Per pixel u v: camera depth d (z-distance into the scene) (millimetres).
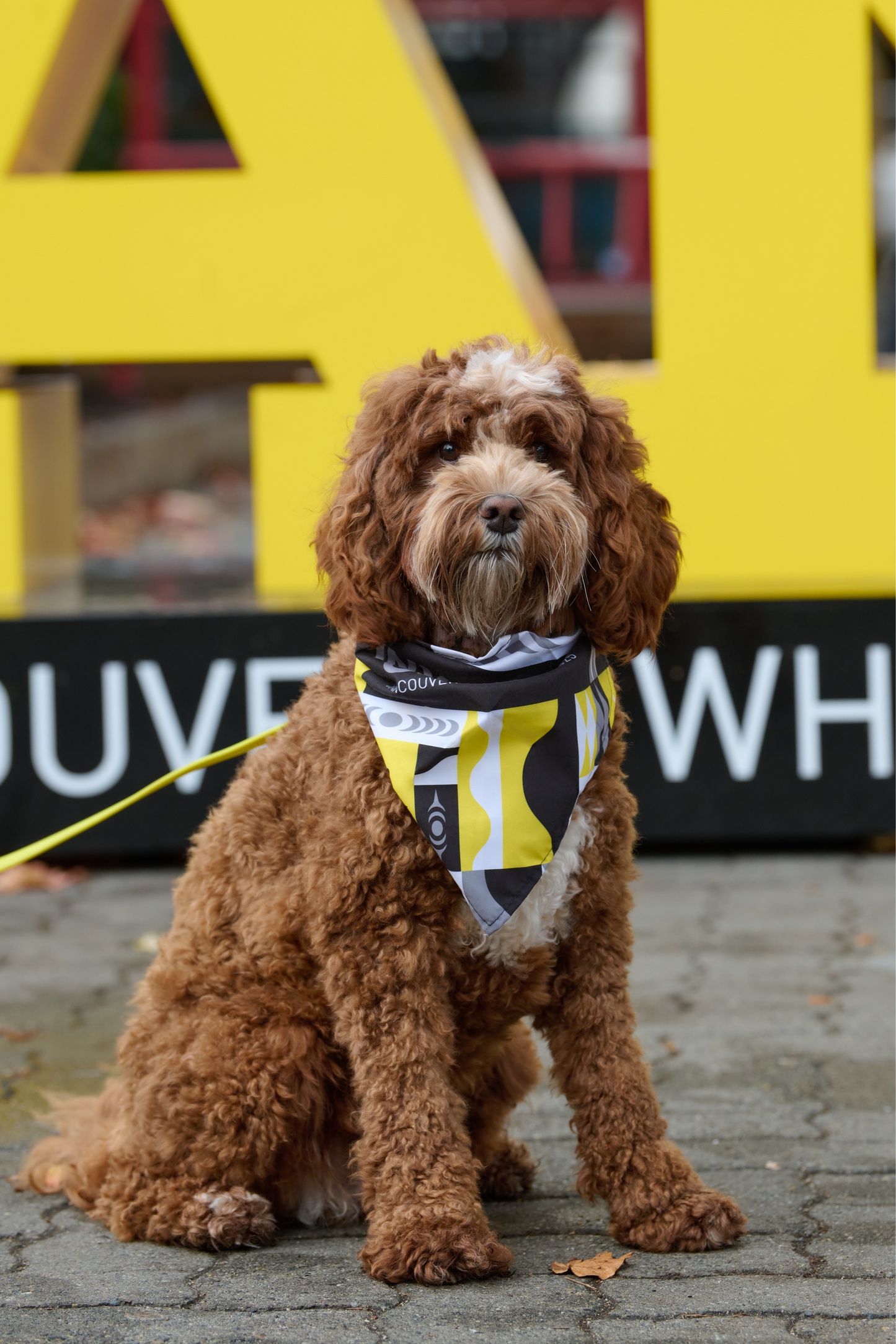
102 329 6199
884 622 5863
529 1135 3373
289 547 6238
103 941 5078
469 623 2770
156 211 6164
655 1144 2693
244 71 6133
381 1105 2553
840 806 5906
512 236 6781
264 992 2703
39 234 6168
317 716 2771
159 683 5848
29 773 5863
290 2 6102
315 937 2605
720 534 6250
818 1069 3672
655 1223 2648
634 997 4328
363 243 6160
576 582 2746
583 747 2654
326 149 6148
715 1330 2314
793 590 5977
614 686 2908
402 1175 2541
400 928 2545
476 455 2701
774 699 5895
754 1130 3268
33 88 6121
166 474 10742
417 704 2648
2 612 5891
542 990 2689
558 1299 2438
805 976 4504
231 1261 2652
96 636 5828
